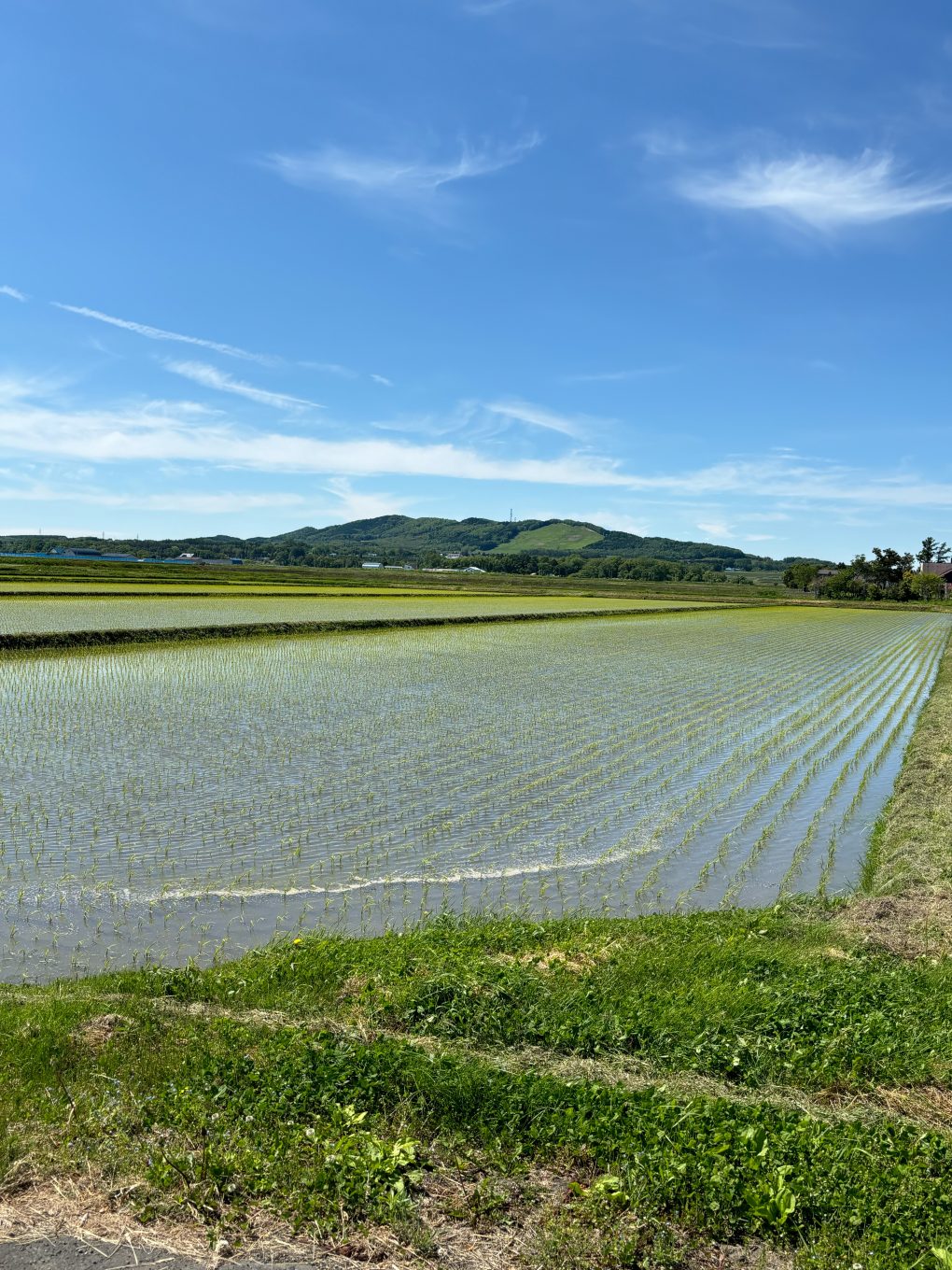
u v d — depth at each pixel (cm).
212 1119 632
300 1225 539
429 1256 523
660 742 2286
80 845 1357
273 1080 680
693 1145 611
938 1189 582
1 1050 723
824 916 1193
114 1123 629
